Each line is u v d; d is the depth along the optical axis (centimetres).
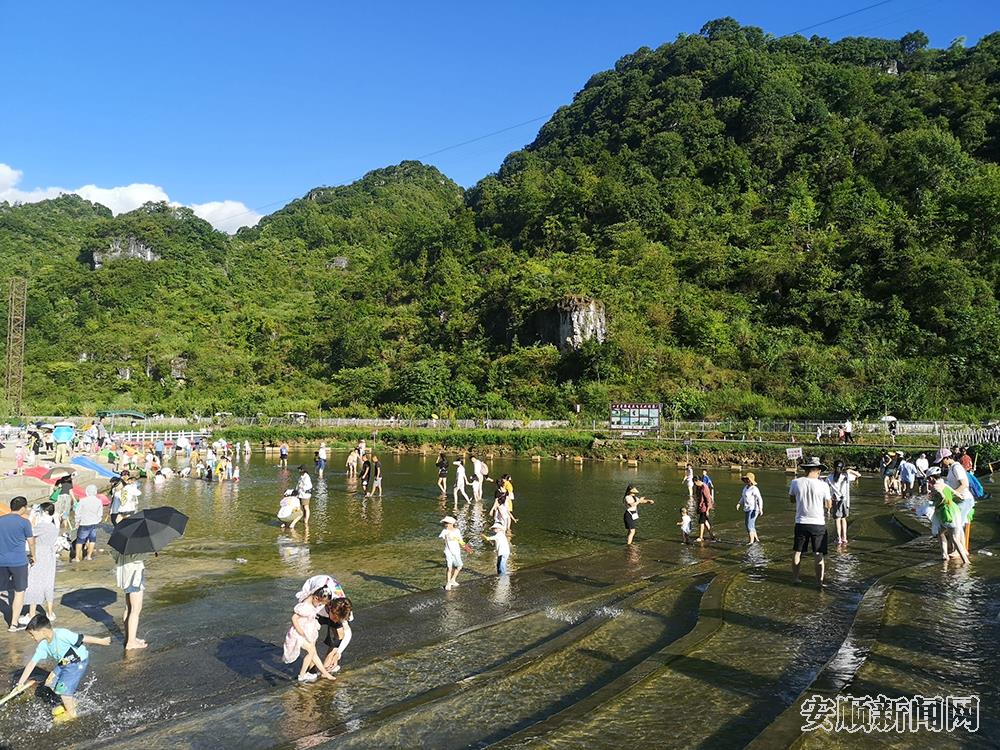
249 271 14112
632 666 888
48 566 1075
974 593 1061
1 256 13162
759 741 600
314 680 852
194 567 1519
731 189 10169
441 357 7912
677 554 1634
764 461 4269
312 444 5769
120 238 13375
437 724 721
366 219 17288
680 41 15088
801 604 1091
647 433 5009
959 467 1305
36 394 8406
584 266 8731
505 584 1361
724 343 6775
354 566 1532
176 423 6247
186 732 709
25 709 775
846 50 13700
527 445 5112
